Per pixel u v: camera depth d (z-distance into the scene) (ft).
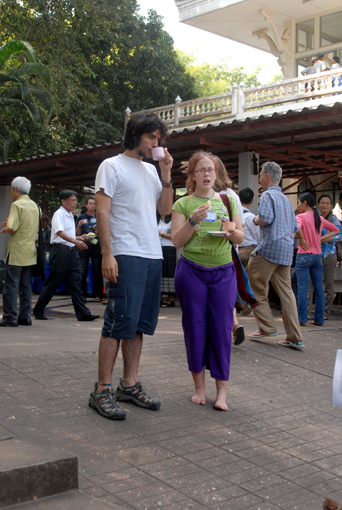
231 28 56.90
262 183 19.42
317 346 19.61
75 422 10.57
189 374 14.62
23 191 21.44
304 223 23.41
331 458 10.16
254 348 18.37
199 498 8.19
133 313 11.23
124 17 81.51
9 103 53.11
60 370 13.74
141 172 11.67
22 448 8.23
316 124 28.30
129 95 83.51
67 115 67.10
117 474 8.66
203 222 12.33
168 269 29.78
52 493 7.72
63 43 64.08
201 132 30.27
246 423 11.53
